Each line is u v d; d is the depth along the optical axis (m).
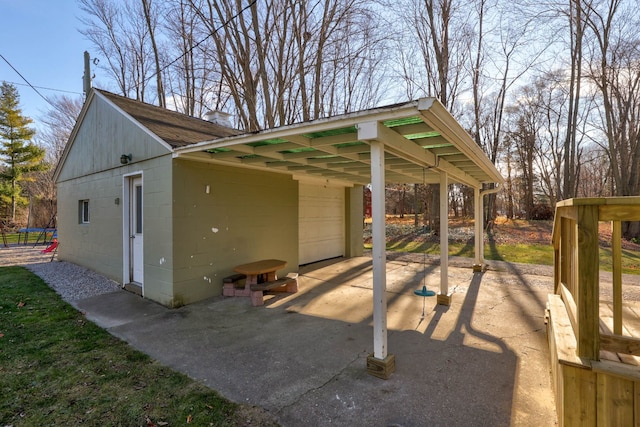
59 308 4.69
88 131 7.12
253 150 4.14
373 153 2.76
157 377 2.76
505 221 19.38
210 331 3.86
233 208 5.59
